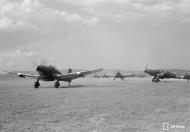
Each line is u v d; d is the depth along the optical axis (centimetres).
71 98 2445
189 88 3878
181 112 1551
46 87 4534
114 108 1752
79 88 4103
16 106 1884
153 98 2406
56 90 3625
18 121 1309
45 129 1130
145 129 1107
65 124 1227
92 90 3578
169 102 2078
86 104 1984
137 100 2242
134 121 1284
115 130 1097
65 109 1717
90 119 1352
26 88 4203
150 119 1329
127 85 5059
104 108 1753
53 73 4188
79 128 1141
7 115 1493
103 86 4753
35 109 1728
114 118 1373
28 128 1152
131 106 1850
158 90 3488
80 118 1383
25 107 1820
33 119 1364
